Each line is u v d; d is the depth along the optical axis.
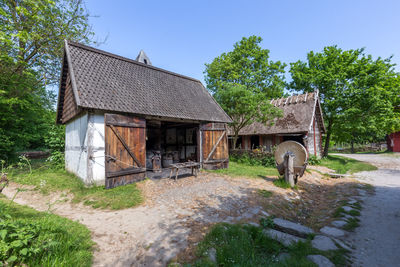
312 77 19.08
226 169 10.84
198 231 3.84
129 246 3.40
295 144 7.87
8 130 12.28
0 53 9.02
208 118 10.72
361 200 6.38
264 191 6.70
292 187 7.59
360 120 17.08
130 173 7.53
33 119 14.25
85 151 7.27
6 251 2.29
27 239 2.49
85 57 8.73
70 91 9.48
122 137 7.40
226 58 21.27
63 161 11.25
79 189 6.75
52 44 12.38
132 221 4.46
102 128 7.36
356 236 3.96
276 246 3.34
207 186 7.27
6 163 11.52
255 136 19.20
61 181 7.67
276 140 17.45
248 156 14.18
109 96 7.71
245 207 5.25
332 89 18.05
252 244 3.36
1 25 8.63
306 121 15.32
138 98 8.74
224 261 2.81
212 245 3.22
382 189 7.88
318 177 10.52
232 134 19.45
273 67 21.92
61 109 11.40
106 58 9.69
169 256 3.05
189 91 12.26
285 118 16.70
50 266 2.47
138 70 10.70
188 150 15.54
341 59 18.77
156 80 11.07
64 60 9.23
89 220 4.57
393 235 3.97
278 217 4.90
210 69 20.80
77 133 8.52
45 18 11.28
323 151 20.83
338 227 4.39
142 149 8.11
